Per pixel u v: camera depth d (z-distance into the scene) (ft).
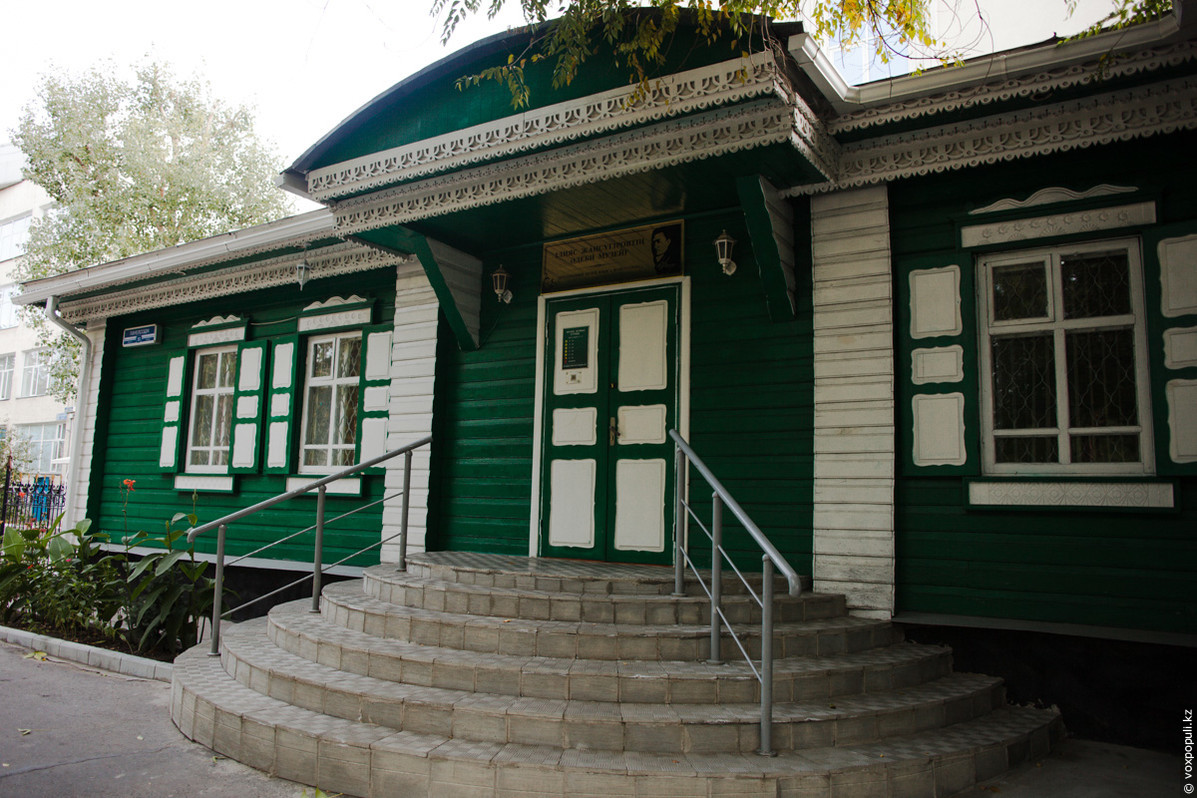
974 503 16.44
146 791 12.41
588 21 14.90
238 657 16.43
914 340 17.46
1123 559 15.15
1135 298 15.71
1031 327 16.60
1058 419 16.19
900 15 16.03
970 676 16.08
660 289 21.01
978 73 15.16
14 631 23.79
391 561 24.18
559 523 21.62
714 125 15.39
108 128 60.90
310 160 20.13
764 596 12.57
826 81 15.19
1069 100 15.53
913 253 17.78
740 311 19.74
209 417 31.65
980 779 12.89
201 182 62.08
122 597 23.72
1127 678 14.96
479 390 23.77
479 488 23.26
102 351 35.17
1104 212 15.89
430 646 15.38
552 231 22.02
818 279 18.42
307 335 28.78
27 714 16.28
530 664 14.01
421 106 18.66
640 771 11.41
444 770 11.91
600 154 16.92
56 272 57.77
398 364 25.11
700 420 19.88
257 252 27.86
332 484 26.55
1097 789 12.66
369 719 13.51
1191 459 14.60
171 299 32.19
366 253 26.45
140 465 33.24
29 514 48.60
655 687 13.33
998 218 16.83
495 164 18.31
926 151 17.06
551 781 11.55
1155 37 13.80
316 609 19.33
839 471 17.67
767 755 12.18
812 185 18.13
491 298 23.89
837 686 14.15
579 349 22.07
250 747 13.64
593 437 21.48
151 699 17.81
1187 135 15.30
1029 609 15.81
